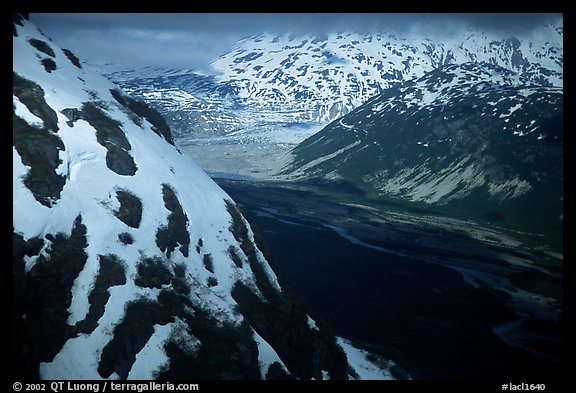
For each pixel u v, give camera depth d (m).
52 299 88.69
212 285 108.25
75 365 85.50
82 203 101.06
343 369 116.19
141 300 96.12
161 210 110.88
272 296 115.81
